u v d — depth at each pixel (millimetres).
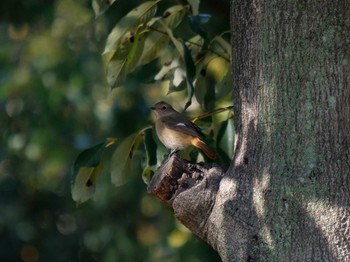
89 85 19484
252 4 9219
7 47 20719
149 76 13883
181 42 10719
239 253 8867
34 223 23938
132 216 21734
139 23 10914
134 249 20672
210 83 12195
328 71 8906
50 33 20312
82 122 19953
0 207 23562
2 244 23656
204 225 9242
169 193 9391
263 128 9008
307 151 8844
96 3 11047
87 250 23984
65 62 19703
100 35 18266
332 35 8930
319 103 8891
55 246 23906
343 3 8938
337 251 8609
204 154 11266
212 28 15453
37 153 19734
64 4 20125
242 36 9320
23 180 22938
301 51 8945
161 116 11508
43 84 19562
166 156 10758
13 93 19938
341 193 8742
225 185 9109
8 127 20312
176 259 18109
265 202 8836
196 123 11750
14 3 18656
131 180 19766
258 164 8984
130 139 10852
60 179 21562
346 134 8867
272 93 9000
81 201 10969
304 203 8742
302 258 8648
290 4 9000
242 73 9297
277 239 8734
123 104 19297
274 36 9039
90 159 10711
